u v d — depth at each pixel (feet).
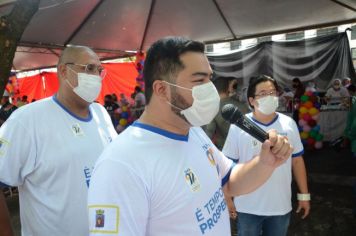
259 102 7.79
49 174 5.58
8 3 10.42
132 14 20.66
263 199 7.71
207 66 3.71
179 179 3.54
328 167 20.98
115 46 26.86
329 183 17.97
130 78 40.09
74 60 6.07
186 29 23.88
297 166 8.29
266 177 4.38
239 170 4.63
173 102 3.68
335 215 13.82
